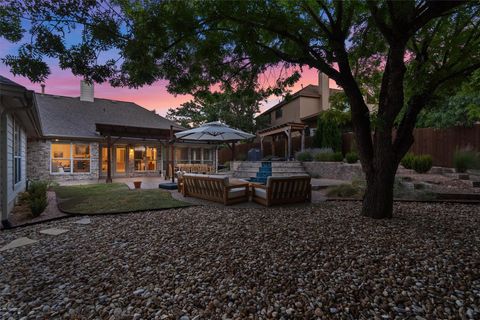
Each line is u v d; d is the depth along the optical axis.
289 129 14.74
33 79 3.38
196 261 3.10
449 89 4.77
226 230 4.33
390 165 4.71
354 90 4.71
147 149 16.77
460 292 2.32
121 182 12.52
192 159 18.11
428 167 9.09
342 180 10.84
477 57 4.30
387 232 3.98
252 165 13.43
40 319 2.11
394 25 3.68
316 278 2.62
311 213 5.54
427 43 4.73
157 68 4.04
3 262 3.23
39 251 3.59
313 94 20.31
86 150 14.30
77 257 3.34
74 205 6.52
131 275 2.80
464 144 9.67
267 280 2.61
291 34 4.19
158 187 10.35
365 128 4.85
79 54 3.41
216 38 4.33
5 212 5.00
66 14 3.17
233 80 5.27
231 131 10.80
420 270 2.72
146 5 3.58
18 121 7.18
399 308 2.13
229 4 3.57
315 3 4.37
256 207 6.37
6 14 3.10
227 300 2.29
